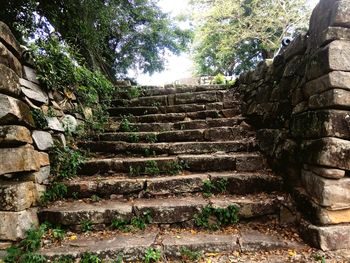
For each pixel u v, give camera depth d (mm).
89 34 4977
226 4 10539
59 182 2889
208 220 2496
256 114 3752
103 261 2064
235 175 2885
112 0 5812
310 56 2449
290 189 2641
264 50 11828
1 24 2387
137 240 2256
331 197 2047
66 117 3652
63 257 2064
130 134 3924
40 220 2494
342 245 2027
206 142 3549
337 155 2039
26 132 2459
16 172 2363
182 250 2121
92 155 3623
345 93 2053
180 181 2859
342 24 2119
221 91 5023
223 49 11273
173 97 5047
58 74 3445
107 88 4758
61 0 4293
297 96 2623
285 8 10430
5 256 2102
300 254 2049
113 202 2721
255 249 2156
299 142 2502
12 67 2529
